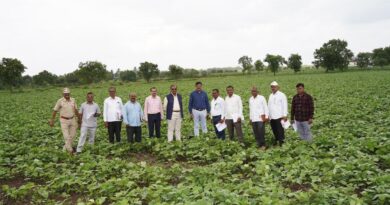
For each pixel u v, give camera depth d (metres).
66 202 8.52
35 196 8.72
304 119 12.84
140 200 8.09
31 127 19.61
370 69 122.12
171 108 14.52
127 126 14.09
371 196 7.29
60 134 17.22
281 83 55.78
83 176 9.70
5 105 38.00
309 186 8.70
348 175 8.61
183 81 88.00
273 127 13.62
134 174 9.53
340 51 125.75
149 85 72.44
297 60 122.56
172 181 9.59
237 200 7.06
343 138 12.80
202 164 11.61
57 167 11.01
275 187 7.90
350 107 21.92
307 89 40.25
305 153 10.91
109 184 8.73
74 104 13.66
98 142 15.07
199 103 15.06
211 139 13.62
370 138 11.89
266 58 118.81
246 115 21.03
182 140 14.91
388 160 9.67
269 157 10.68
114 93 14.03
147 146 13.70
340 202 6.90
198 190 7.96
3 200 8.79
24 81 107.88
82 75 96.31
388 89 33.12
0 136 16.84
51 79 104.31
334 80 57.75
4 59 75.50
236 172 10.13
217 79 87.00
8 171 10.66
